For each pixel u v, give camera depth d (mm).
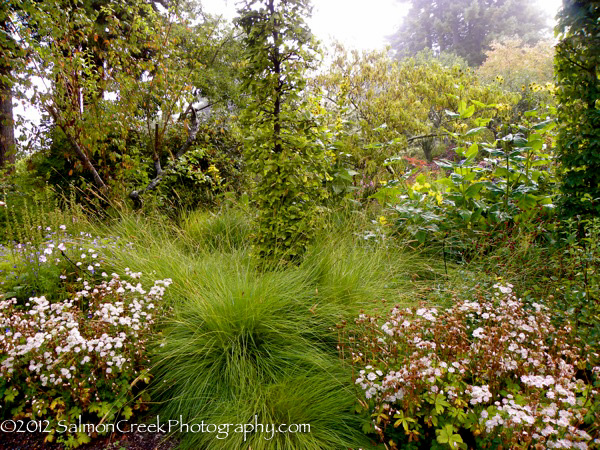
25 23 5059
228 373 2160
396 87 6852
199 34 7965
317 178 3506
